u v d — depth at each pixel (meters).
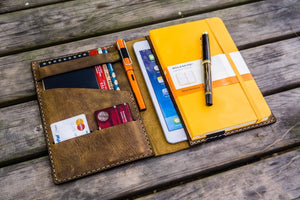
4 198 0.78
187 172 0.84
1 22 1.09
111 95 0.86
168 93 0.90
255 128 0.92
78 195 0.80
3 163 0.84
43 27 1.10
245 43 1.11
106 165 0.79
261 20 1.17
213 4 1.22
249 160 0.91
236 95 0.87
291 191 0.84
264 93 1.01
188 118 0.82
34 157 0.88
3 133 0.87
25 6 1.14
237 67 0.92
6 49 1.04
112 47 0.99
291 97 0.99
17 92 0.95
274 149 0.90
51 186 0.80
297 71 1.06
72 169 0.77
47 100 0.83
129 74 0.91
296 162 0.89
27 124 0.89
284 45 1.11
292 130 0.93
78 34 1.10
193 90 0.86
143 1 1.19
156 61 0.95
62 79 0.87
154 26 1.13
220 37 0.98
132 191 0.81
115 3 1.17
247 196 0.83
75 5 1.16
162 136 0.85
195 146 0.88
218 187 0.84
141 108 0.87
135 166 0.84
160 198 0.82
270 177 0.86
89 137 0.79
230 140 0.89
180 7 1.20
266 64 1.06
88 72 0.89
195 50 0.93
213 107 0.84
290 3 1.23
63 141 0.78
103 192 0.80
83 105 0.83
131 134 0.81
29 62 1.01
